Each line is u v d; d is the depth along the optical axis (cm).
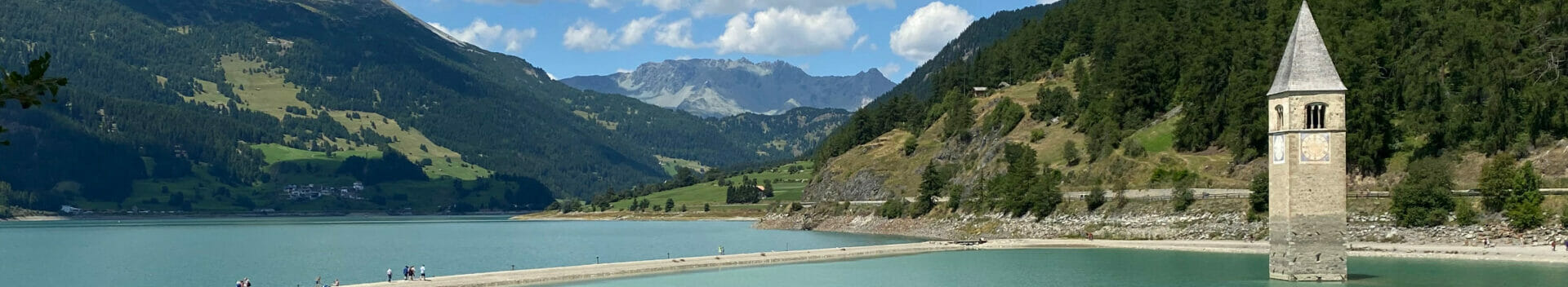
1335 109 12006
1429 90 19938
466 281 13688
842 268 16162
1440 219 16638
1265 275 14038
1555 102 18138
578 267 15775
